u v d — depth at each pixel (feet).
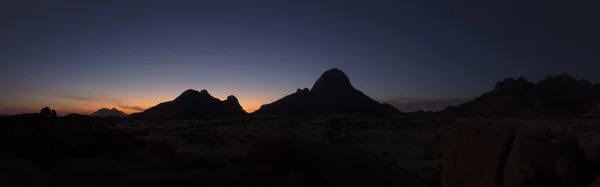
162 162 41.55
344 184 27.78
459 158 22.88
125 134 42.57
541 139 19.88
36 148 34.96
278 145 30.58
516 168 18.85
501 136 20.22
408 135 104.47
